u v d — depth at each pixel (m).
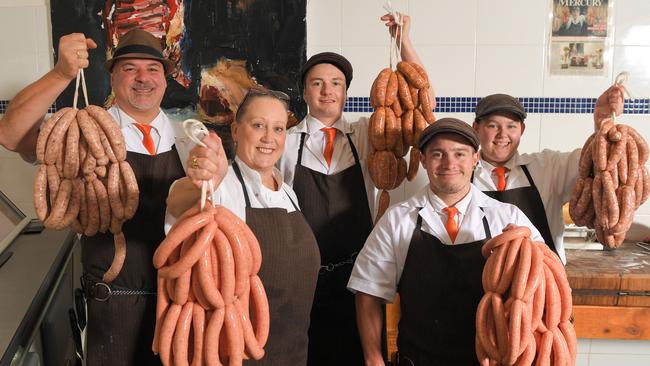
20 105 2.07
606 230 2.26
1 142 2.16
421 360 2.18
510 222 2.24
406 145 2.59
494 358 1.87
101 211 2.04
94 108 2.01
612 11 3.40
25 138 2.18
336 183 2.71
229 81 3.40
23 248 2.67
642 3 3.39
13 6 3.40
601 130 2.26
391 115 2.56
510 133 2.61
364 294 2.32
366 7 3.40
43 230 2.96
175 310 1.60
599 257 3.12
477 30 3.42
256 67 3.38
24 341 1.86
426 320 2.18
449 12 3.40
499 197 2.65
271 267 2.05
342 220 2.69
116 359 2.23
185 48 3.37
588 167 2.34
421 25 3.42
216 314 1.58
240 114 2.12
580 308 2.83
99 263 2.25
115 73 2.40
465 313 2.13
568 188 2.70
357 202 2.72
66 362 2.72
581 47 3.43
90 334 2.26
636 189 2.27
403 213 2.30
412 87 2.57
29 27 3.42
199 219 1.57
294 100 3.40
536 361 1.85
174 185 1.83
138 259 2.23
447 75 3.45
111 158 1.99
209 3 3.34
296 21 3.35
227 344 1.59
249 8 3.34
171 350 1.60
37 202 1.98
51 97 2.08
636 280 2.80
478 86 3.46
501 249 1.92
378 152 2.59
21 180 3.55
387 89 2.55
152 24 3.36
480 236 2.21
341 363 2.68
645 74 3.43
